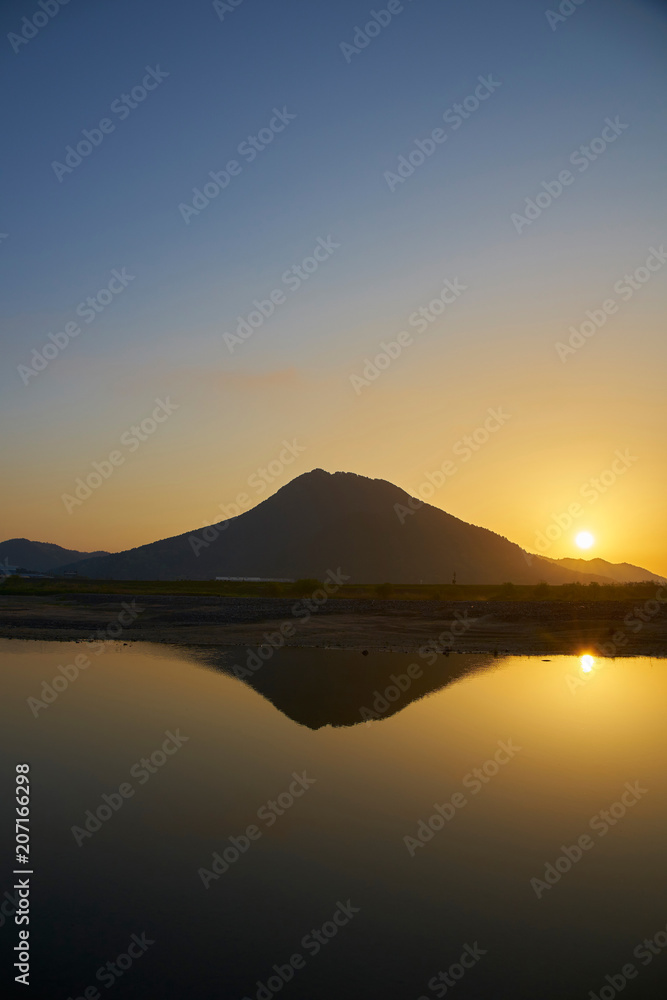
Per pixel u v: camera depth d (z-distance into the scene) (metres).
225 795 13.02
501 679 25.89
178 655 32.19
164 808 12.34
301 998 6.83
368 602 59.84
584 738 17.19
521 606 53.31
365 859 10.31
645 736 17.30
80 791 13.26
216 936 8.12
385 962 7.62
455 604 56.22
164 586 100.88
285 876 9.69
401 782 13.81
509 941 8.06
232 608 57.06
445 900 9.05
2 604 63.38
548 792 13.25
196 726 18.28
